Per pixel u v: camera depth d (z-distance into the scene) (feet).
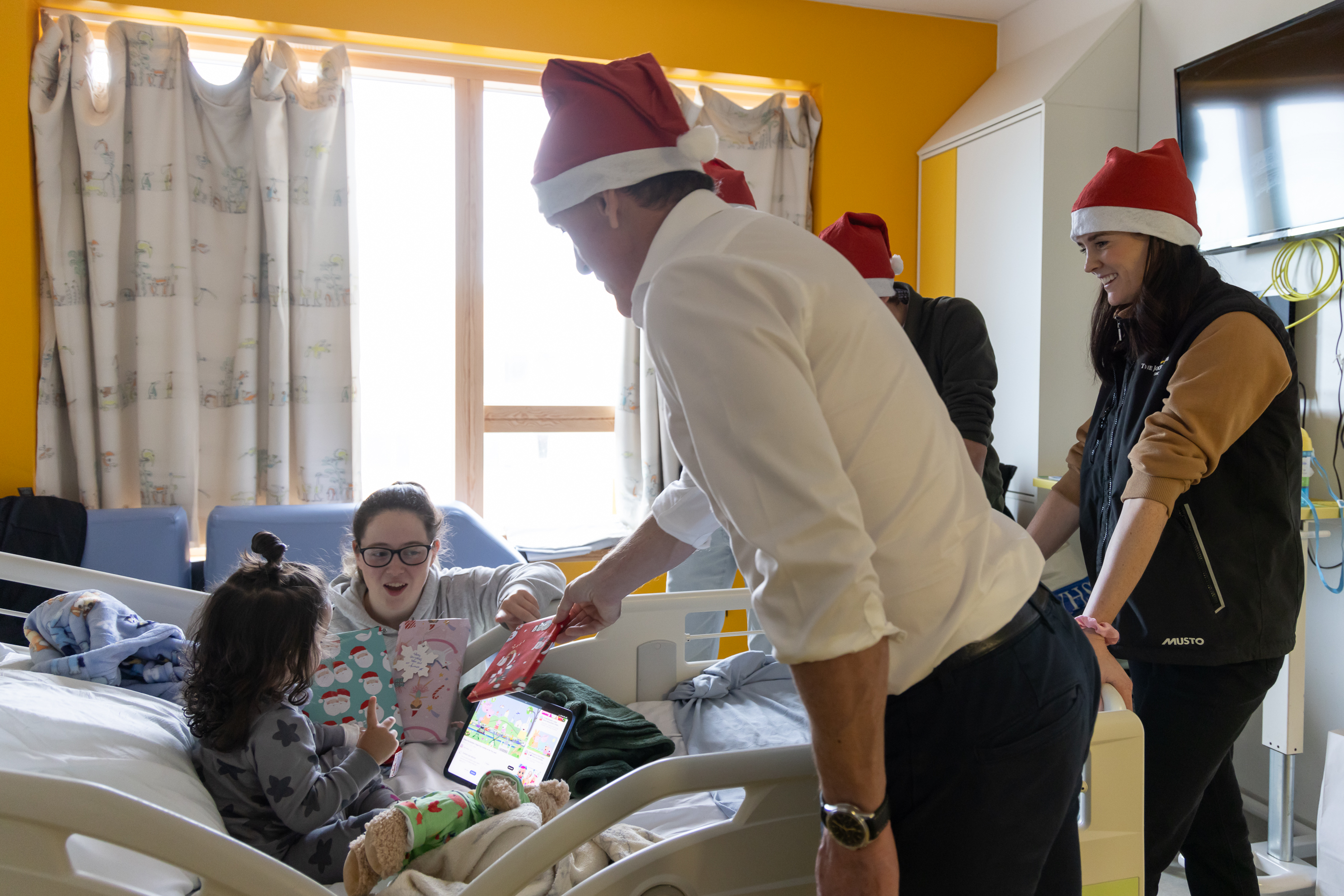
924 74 11.17
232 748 4.10
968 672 2.57
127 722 4.13
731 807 4.61
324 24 9.32
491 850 3.69
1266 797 7.94
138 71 8.93
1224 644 4.35
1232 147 7.77
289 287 9.50
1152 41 9.19
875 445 2.50
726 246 2.52
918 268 11.28
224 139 9.21
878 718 2.19
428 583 6.01
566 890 3.57
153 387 9.10
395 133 10.13
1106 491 4.89
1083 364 9.34
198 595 5.76
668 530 3.84
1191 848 5.18
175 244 9.05
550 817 4.14
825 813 2.23
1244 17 8.09
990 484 6.39
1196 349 4.27
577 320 10.80
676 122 2.70
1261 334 4.22
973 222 10.19
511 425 10.62
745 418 2.21
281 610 4.13
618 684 5.82
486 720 5.03
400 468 10.32
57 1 8.76
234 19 9.16
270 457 9.44
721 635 6.11
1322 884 6.22
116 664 4.80
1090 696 2.88
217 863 2.78
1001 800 2.58
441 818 3.81
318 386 9.65
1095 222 4.65
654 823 4.42
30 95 8.56
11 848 2.78
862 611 2.12
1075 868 3.03
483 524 8.96
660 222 2.75
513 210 10.53
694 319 2.30
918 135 11.18
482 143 10.30
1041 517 5.54
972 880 2.63
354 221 9.65
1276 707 6.73
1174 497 4.13
